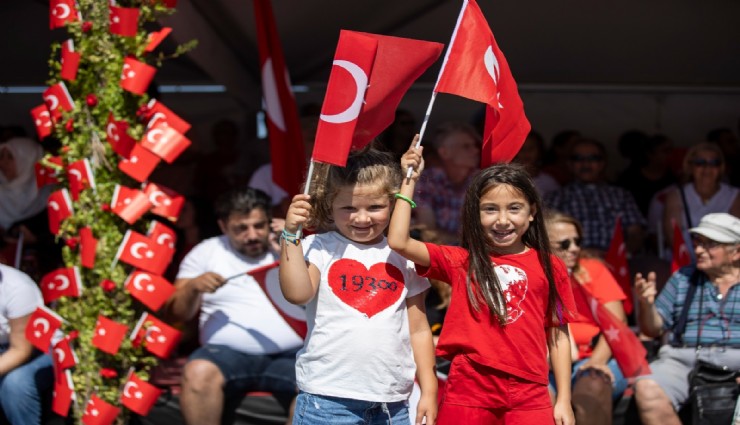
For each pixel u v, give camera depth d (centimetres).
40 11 628
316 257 338
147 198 438
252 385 484
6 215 579
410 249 332
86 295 443
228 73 690
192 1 564
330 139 326
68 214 441
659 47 691
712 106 812
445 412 341
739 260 480
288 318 471
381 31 658
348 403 329
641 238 657
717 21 657
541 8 633
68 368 445
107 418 440
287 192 530
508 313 337
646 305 484
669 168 733
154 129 438
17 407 468
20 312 470
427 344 345
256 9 522
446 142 614
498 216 337
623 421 492
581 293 454
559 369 350
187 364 474
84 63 438
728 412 464
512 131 369
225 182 747
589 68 738
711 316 480
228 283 495
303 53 707
